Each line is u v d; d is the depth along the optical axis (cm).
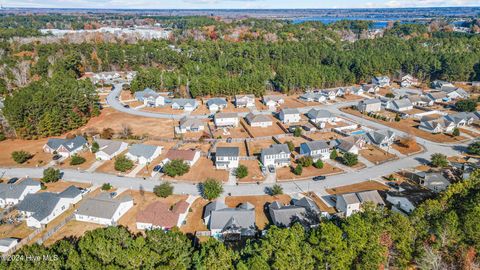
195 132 10838
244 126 11425
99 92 15700
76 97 11644
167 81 15275
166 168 7950
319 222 5972
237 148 8619
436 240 5038
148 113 12825
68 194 6931
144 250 4703
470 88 15825
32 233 5991
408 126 11356
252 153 9212
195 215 6562
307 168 8400
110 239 4916
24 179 8031
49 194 6819
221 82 14712
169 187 7156
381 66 17412
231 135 10606
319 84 15950
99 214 6297
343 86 16662
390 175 7912
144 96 13850
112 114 12694
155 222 6050
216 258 4581
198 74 16200
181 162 8088
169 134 10669
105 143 9325
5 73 16350
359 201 6438
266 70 16900
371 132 10044
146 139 10188
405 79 16638
